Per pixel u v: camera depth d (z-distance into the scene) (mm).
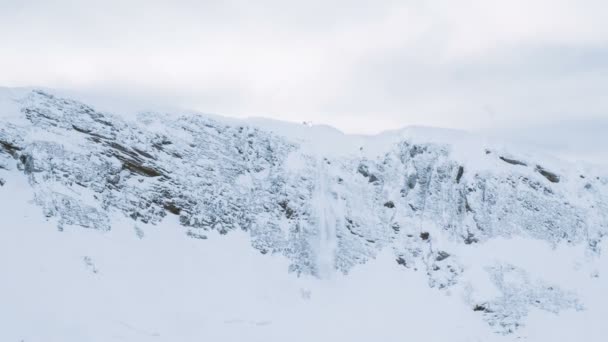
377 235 76438
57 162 62531
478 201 76812
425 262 73250
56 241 55219
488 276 68938
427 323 64125
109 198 63562
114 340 47719
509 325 64125
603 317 65750
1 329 43844
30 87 71438
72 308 48844
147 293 55125
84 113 69688
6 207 56219
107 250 57500
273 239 70875
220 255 65562
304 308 63750
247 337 55594
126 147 68750
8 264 50031
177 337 51531
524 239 74375
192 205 68688
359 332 61531
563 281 69812
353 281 70688
